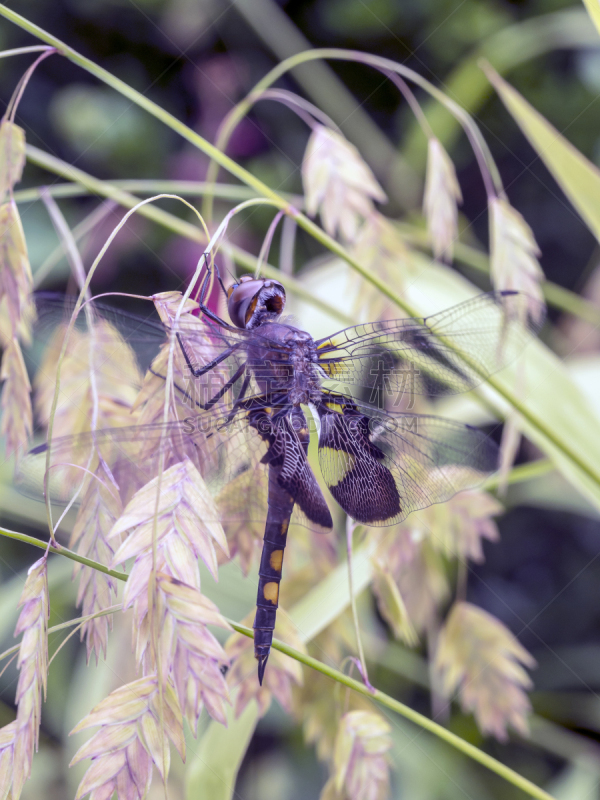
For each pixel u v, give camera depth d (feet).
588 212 1.57
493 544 2.26
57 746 1.68
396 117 2.32
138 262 2.03
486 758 1.47
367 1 2.23
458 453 1.49
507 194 2.35
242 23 2.22
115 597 1.44
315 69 2.20
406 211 2.15
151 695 1.40
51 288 1.98
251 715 1.50
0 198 1.46
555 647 2.11
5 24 2.07
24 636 1.41
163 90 2.21
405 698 1.73
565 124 2.26
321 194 1.54
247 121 2.21
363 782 1.48
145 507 1.41
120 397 1.49
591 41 1.98
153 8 2.15
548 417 1.58
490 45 2.04
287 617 1.48
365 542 1.55
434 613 1.62
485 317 1.51
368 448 1.49
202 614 1.40
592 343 2.04
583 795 1.70
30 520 1.67
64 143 2.12
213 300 1.51
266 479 1.47
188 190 1.56
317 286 1.68
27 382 1.46
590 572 2.20
